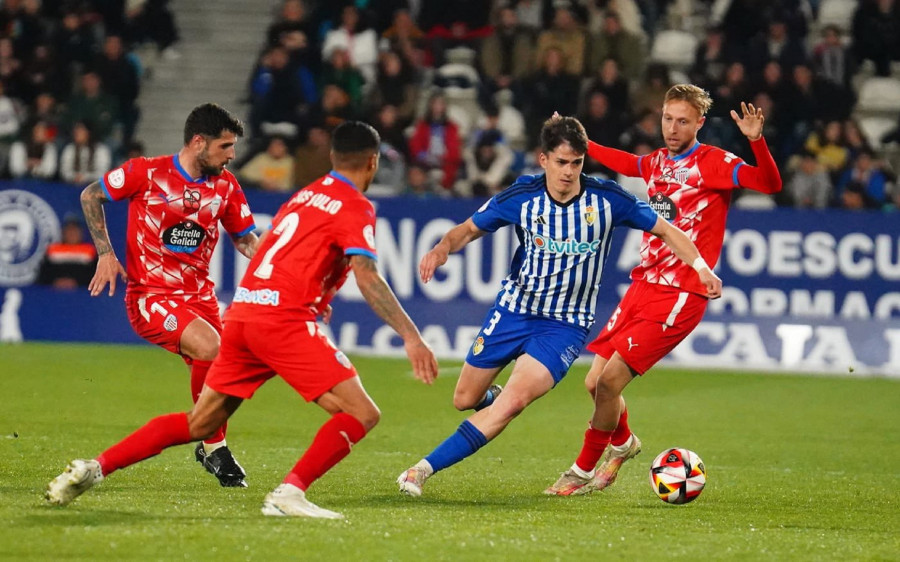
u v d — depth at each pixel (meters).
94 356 46.94
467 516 20.77
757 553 18.41
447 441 23.03
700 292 24.84
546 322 23.61
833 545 19.38
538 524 20.19
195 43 70.00
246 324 19.53
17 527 18.12
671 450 23.20
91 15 63.19
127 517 19.20
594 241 23.16
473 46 64.19
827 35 61.44
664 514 22.09
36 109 61.88
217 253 49.41
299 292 19.47
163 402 37.06
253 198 50.59
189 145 24.33
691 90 25.27
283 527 18.67
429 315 49.75
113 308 50.91
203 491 22.88
